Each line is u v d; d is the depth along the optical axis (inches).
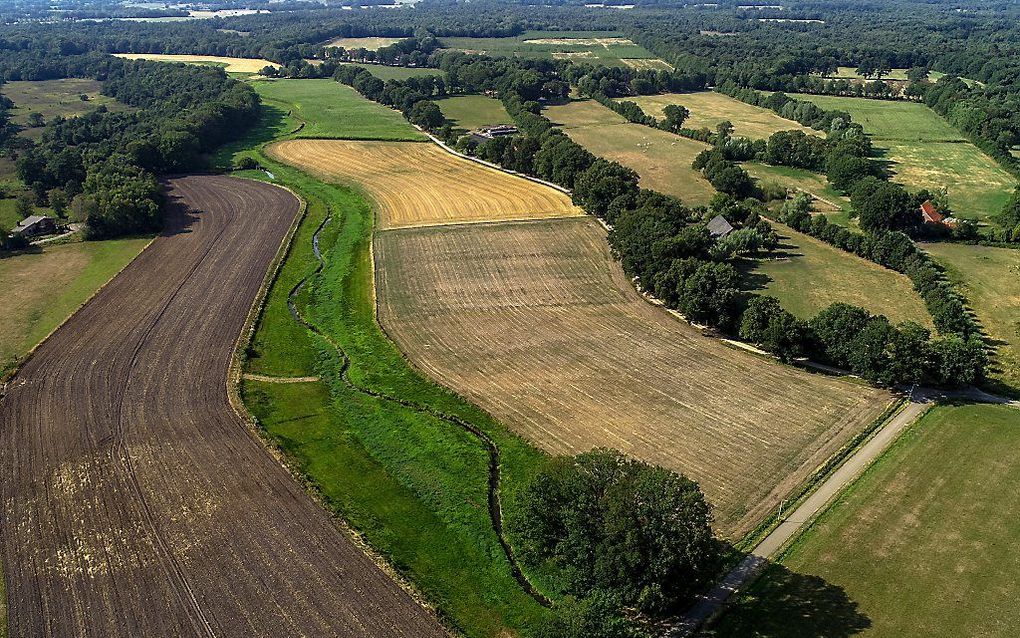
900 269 3892.7
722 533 2065.7
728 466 2365.9
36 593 1897.1
